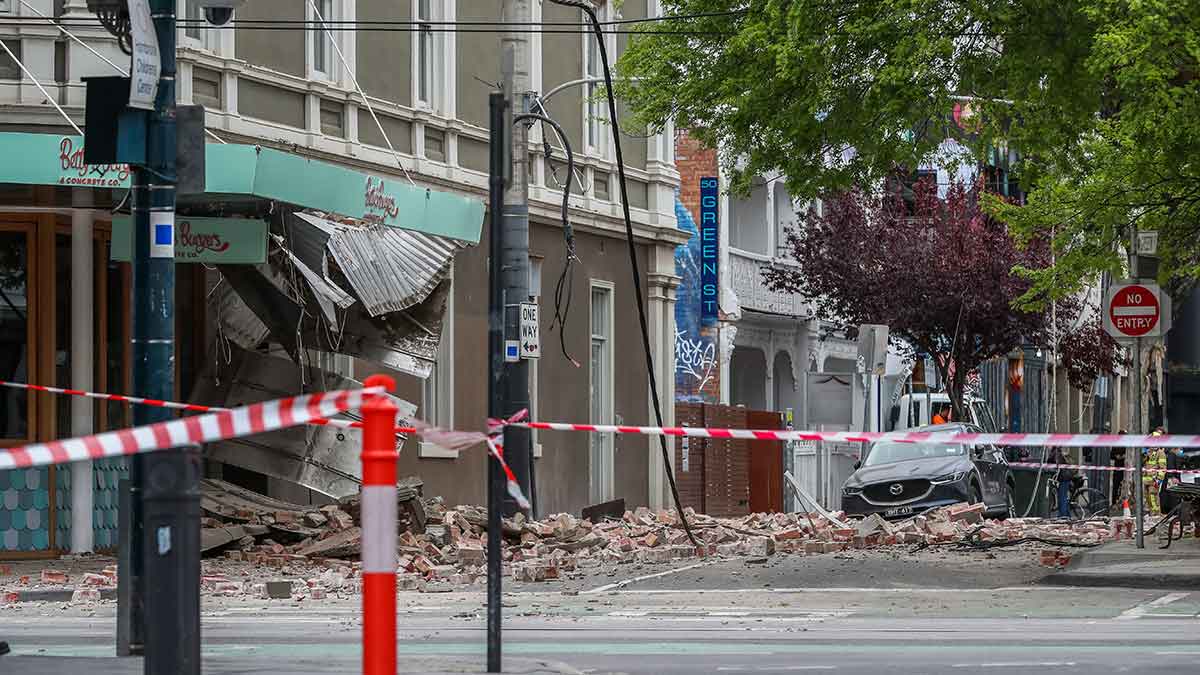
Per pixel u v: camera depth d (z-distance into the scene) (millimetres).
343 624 26203
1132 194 40344
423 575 37062
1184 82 33281
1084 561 36969
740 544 43844
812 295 83500
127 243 37781
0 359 39344
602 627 25672
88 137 19984
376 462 11711
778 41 33875
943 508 53250
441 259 42188
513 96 45500
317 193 36938
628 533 46219
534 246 55938
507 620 27250
